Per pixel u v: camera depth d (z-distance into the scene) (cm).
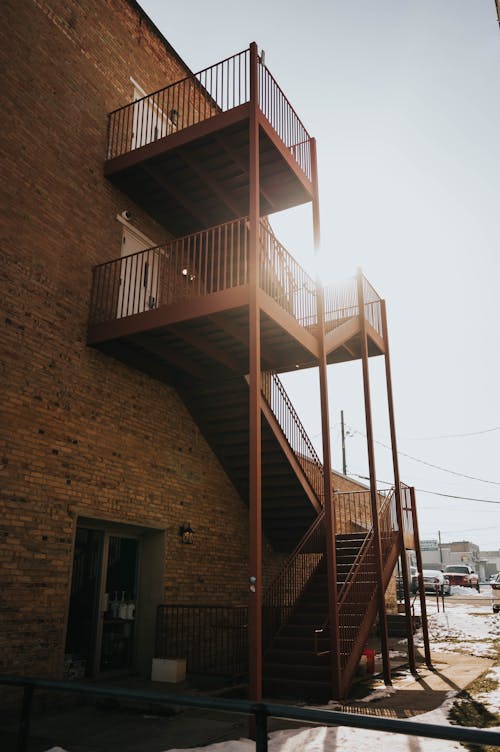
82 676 826
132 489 918
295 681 819
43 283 824
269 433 1074
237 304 774
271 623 998
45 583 745
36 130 861
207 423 1112
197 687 845
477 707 696
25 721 318
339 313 1224
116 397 919
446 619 1828
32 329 793
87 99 973
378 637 1547
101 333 869
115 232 988
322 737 585
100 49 1020
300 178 999
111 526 898
